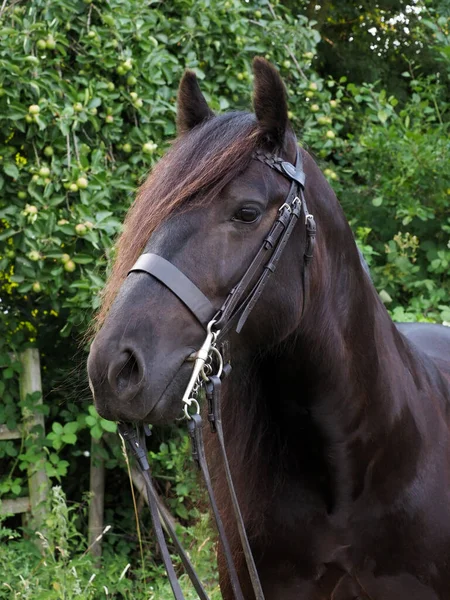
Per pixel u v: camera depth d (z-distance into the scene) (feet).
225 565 5.98
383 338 5.86
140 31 11.19
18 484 11.32
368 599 5.81
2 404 11.74
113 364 4.32
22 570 9.57
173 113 11.75
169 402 4.48
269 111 4.94
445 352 7.64
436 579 5.65
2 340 11.34
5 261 10.47
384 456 5.54
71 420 11.48
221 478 5.61
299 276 5.03
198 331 4.57
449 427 6.19
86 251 10.50
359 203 14.85
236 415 5.48
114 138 11.15
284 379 5.39
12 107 10.09
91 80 10.84
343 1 19.77
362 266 5.80
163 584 10.25
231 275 4.67
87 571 10.43
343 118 14.05
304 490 5.61
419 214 13.56
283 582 5.82
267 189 4.82
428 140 14.20
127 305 4.47
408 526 5.57
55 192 10.61
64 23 11.14
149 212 4.70
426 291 14.26
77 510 12.64
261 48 12.85
